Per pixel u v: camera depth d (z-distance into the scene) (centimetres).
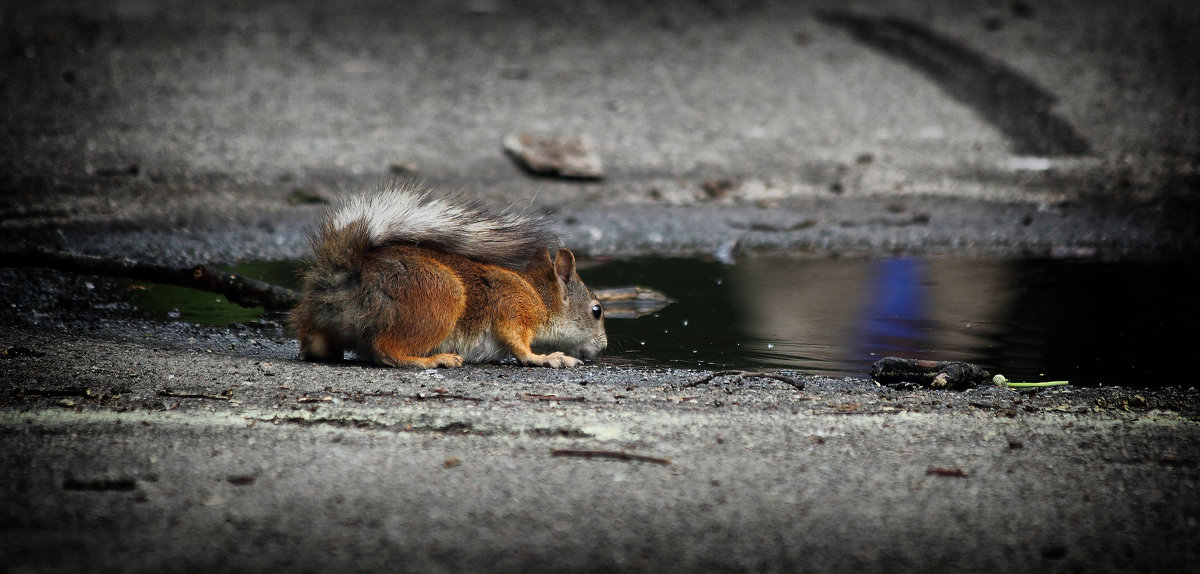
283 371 916
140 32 2609
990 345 1098
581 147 2125
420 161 2066
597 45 2733
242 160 1995
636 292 1336
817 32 2802
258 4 2912
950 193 1989
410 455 683
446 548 544
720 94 2459
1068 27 2822
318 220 1016
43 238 1526
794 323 1202
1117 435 754
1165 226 1758
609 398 852
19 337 995
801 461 685
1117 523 590
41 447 679
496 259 1027
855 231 1770
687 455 695
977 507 610
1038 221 1808
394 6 2961
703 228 1789
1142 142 2219
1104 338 1125
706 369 1003
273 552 535
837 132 2286
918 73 2559
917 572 529
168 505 588
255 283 1173
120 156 1961
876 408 830
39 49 2433
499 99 2394
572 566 527
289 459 668
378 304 938
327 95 2350
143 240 1566
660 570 525
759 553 546
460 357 983
